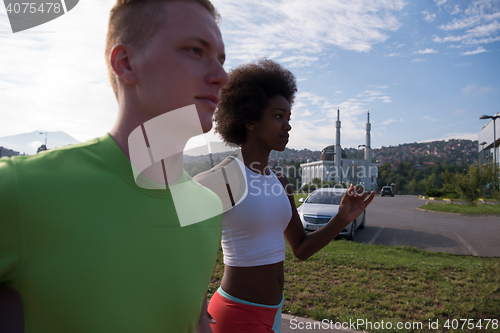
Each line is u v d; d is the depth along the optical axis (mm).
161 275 631
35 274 500
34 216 501
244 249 1399
